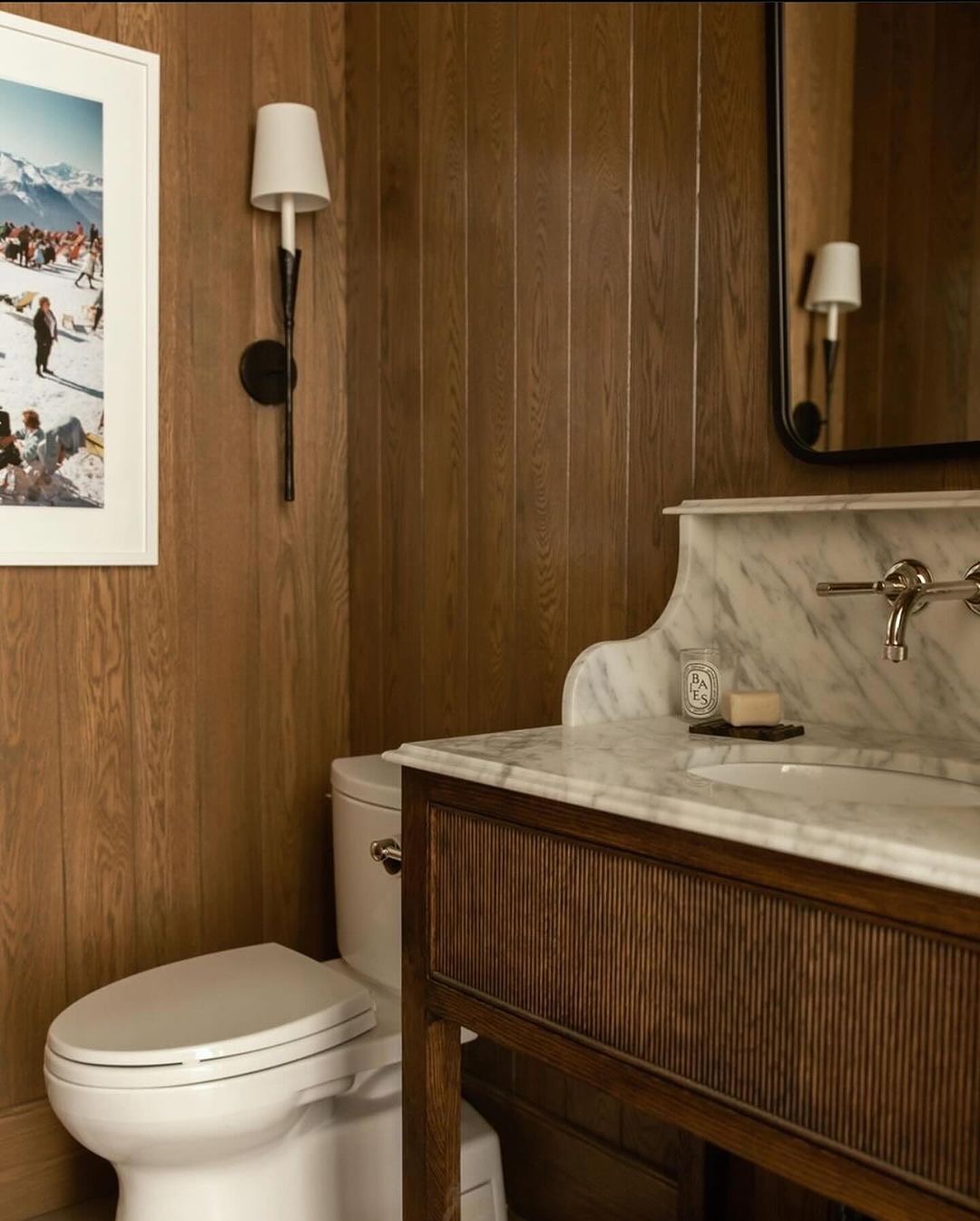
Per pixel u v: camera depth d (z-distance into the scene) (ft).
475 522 6.89
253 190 7.28
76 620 6.89
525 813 4.05
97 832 7.02
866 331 4.79
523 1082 6.71
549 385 6.37
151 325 7.06
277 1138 5.43
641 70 5.80
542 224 6.38
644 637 5.21
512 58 6.53
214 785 7.50
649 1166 5.91
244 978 5.87
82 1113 5.03
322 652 7.97
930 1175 2.93
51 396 6.72
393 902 6.26
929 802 4.15
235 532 7.54
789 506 4.77
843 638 4.93
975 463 4.51
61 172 6.69
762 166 5.23
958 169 4.44
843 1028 3.11
